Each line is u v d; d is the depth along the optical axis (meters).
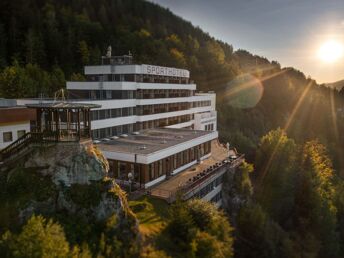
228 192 51.19
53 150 28.03
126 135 55.47
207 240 27.02
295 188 61.88
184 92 78.69
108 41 135.38
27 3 126.00
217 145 71.44
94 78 65.75
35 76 89.38
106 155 42.09
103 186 27.91
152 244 26.66
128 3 187.12
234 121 120.88
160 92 68.25
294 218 57.88
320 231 54.19
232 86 148.50
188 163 50.97
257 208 44.22
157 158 41.31
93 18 151.25
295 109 165.00
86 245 21.66
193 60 142.88
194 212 30.38
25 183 26.58
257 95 156.88
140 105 61.19
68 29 127.00
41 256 17.48
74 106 28.17
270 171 63.25
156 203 35.44
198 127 83.31
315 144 93.19
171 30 186.62
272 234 44.28
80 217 25.89
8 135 33.81
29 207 25.02
